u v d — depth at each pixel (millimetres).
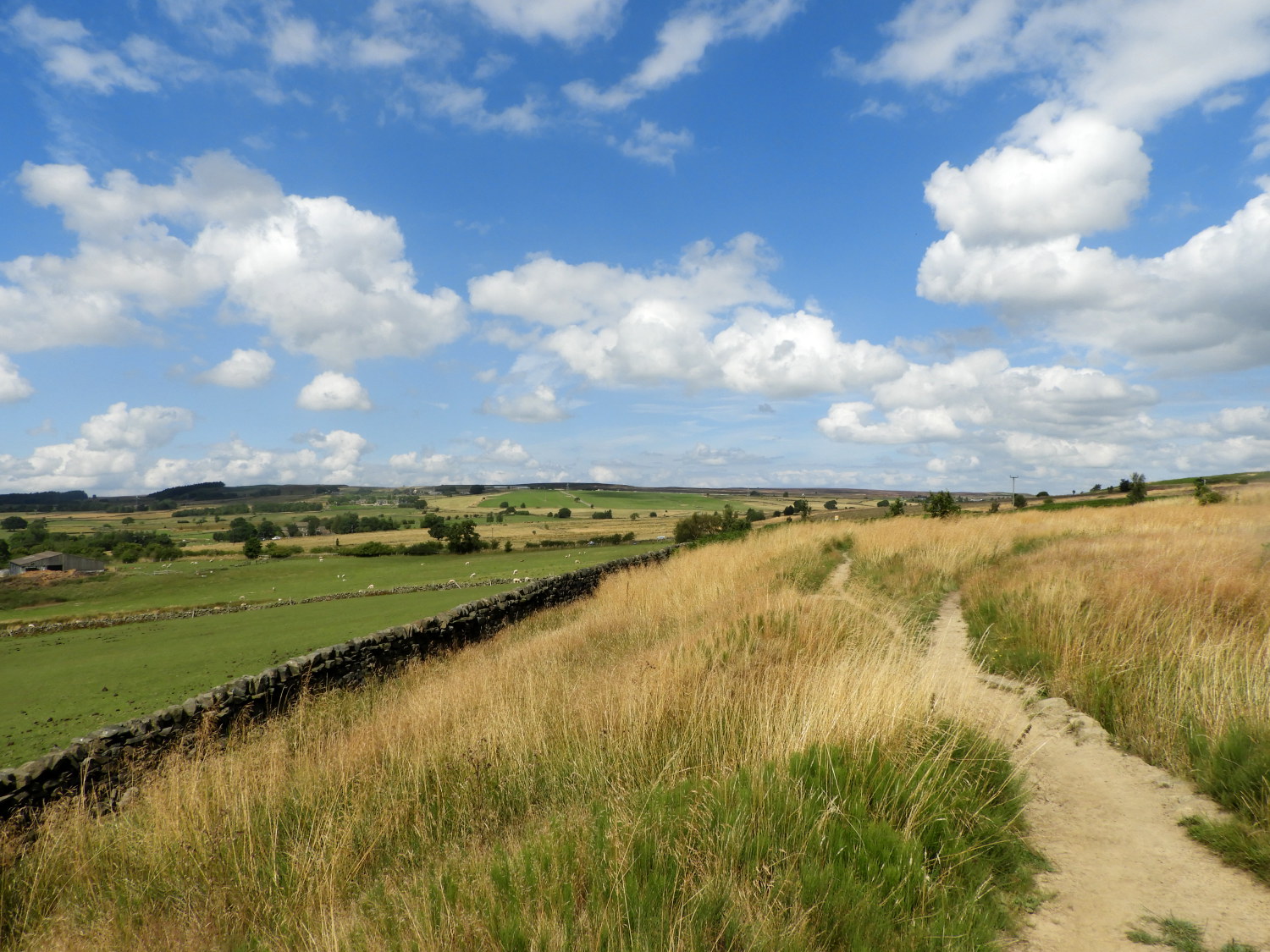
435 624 14539
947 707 6172
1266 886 3691
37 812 6246
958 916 3484
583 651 12047
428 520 134875
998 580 13211
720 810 4285
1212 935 3314
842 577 18109
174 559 85500
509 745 6148
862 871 3791
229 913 4430
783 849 3893
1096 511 30844
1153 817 4574
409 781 5812
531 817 5215
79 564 76125
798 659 7688
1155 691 6367
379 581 47781
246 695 9305
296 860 4699
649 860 3955
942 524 26500
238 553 89938
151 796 6371
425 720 7426
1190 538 15484
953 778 4633
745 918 3375
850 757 4828
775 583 16172
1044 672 7695
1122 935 3379
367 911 4055
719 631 10164
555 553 60031
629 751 5680
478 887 3881
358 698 10969
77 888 5078
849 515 65688
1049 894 3809
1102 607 9148
